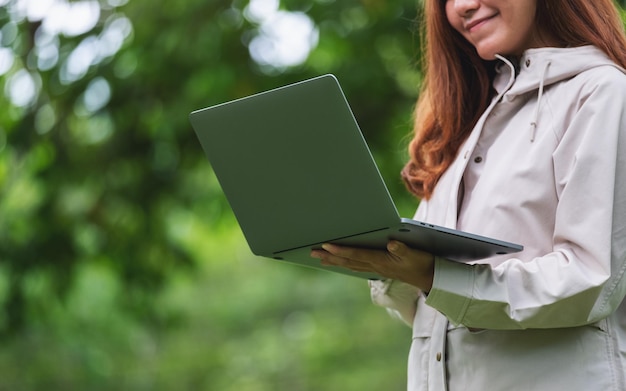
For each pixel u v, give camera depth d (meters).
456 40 3.01
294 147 2.52
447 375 2.72
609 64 2.69
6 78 7.24
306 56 7.37
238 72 7.31
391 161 7.68
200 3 7.32
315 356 15.45
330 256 2.65
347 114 2.44
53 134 7.48
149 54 7.29
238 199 2.65
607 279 2.46
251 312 17.02
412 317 2.96
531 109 2.74
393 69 7.50
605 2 2.83
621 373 2.56
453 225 2.73
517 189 2.63
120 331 10.15
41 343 10.67
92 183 7.79
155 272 8.21
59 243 7.96
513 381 2.59
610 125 2.56
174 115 7.29
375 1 7.14
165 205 8.00
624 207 2.54
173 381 14.52
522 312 2.50
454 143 2.97
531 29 2.85
